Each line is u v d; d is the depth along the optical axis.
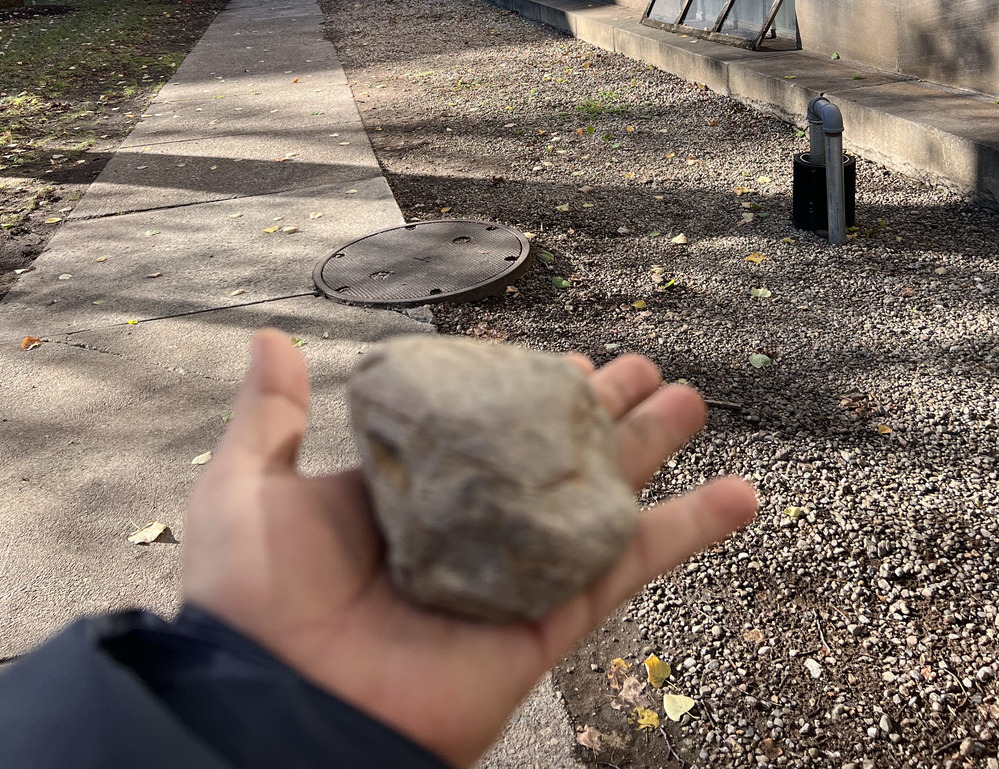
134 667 0.70
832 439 3.05
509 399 1.04
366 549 1.06
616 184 5.81
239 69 10.95
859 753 2.01
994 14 5.44
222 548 0.96
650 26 9.60
